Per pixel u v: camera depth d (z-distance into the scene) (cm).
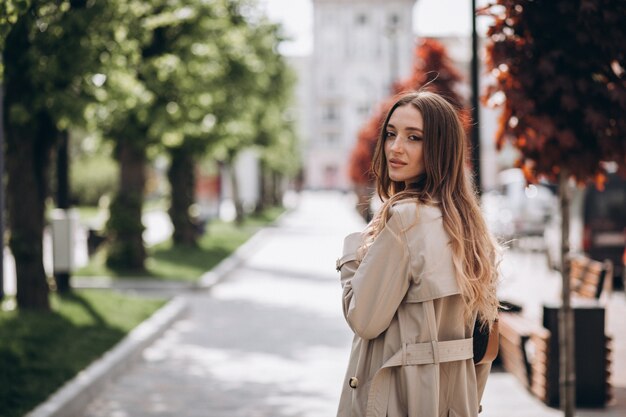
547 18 521
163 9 1452
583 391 694
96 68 889
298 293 1566
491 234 276
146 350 977
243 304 1410
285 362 913
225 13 1709
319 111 10144
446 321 262
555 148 551
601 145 532
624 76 524
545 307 711
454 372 263
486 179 6128
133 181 1759
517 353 793
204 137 2069
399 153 270
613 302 1461
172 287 1591
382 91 9825
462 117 328
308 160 10225
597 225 1661
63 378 726
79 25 838
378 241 256
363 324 255
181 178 2400
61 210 1268
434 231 257
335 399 743
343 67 9938
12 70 880
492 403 716
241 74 2109
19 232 1034
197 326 1166
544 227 2592
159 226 3897
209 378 829
